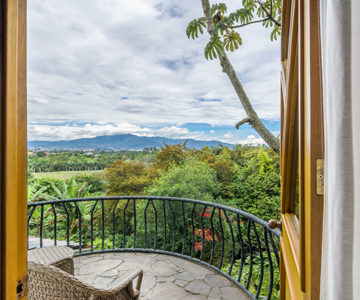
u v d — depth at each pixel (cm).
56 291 113
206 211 741
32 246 479
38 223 1005
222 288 238
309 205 57
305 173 63
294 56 101
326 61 39
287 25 122
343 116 34
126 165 1266
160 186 882
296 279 85
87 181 1445
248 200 830
